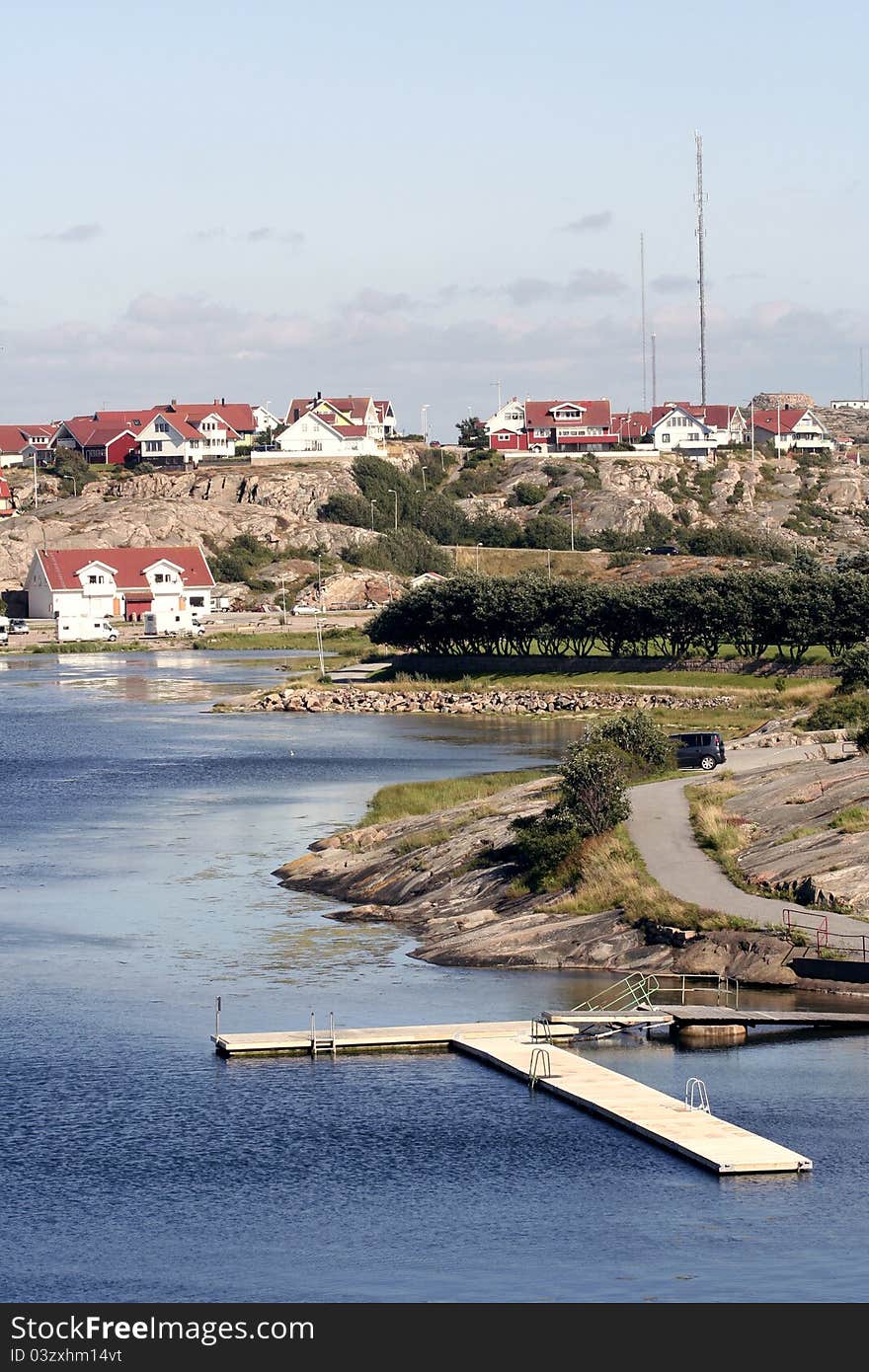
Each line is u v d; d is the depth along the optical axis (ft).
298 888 291.17
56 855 320.50
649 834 279.69
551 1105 183.93
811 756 347.15
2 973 236.22
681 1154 168.66
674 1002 218.79
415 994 225.56
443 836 299.17
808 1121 177.58
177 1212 158.81
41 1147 173.27
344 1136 175.42
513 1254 150.10
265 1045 201.77
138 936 257.55
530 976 233.35
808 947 225.76
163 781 417.08
